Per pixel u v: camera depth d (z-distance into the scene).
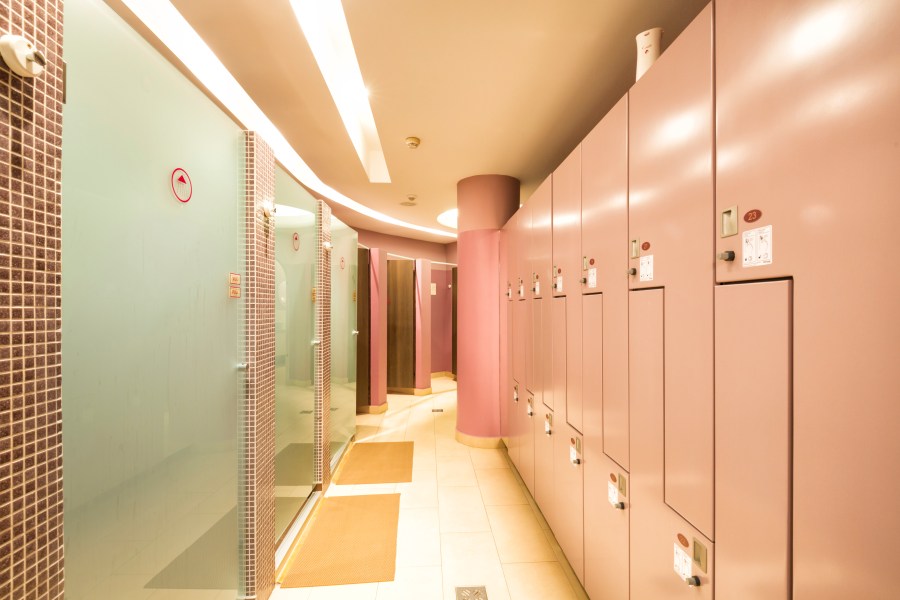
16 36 0.68
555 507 2.13
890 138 0.56
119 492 1.02
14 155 0.70
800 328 0.71
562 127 2.70
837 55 0.64
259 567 1.68
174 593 1.23
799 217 0.71
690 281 1.02
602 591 1.54
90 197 0.92
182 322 1.27
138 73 1.06
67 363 0.87
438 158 3.30
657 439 1.17
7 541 0.70
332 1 1.95
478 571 1.98
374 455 3.57
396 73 2.07
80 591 0.91
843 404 0.63
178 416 1.25
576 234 1.84
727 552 0.89
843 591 0.63
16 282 0.71
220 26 1.75
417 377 6.01
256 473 1.65
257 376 1.66
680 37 1.06
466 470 3.23
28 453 0.74
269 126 3.12
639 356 1.28
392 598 1.79
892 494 0.57
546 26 1.72
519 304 2.99
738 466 0.86
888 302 0.57
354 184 4.12
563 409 2.01
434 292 7.44
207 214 1.40
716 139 0.92
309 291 2.60
